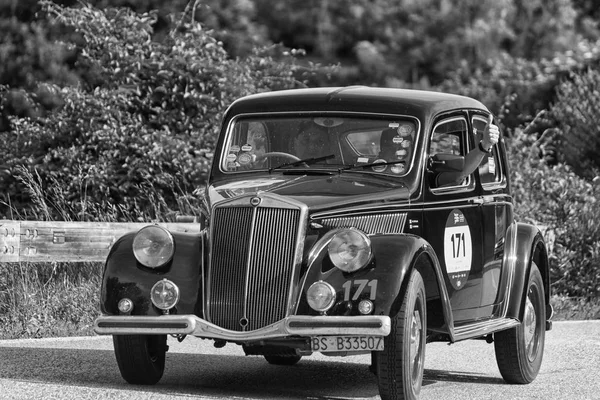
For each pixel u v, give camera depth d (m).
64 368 20.62
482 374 22.22
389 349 16.41
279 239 16.92
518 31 63.97
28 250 26.62
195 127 38.41
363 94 19.89
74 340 24.84
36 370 20.28
